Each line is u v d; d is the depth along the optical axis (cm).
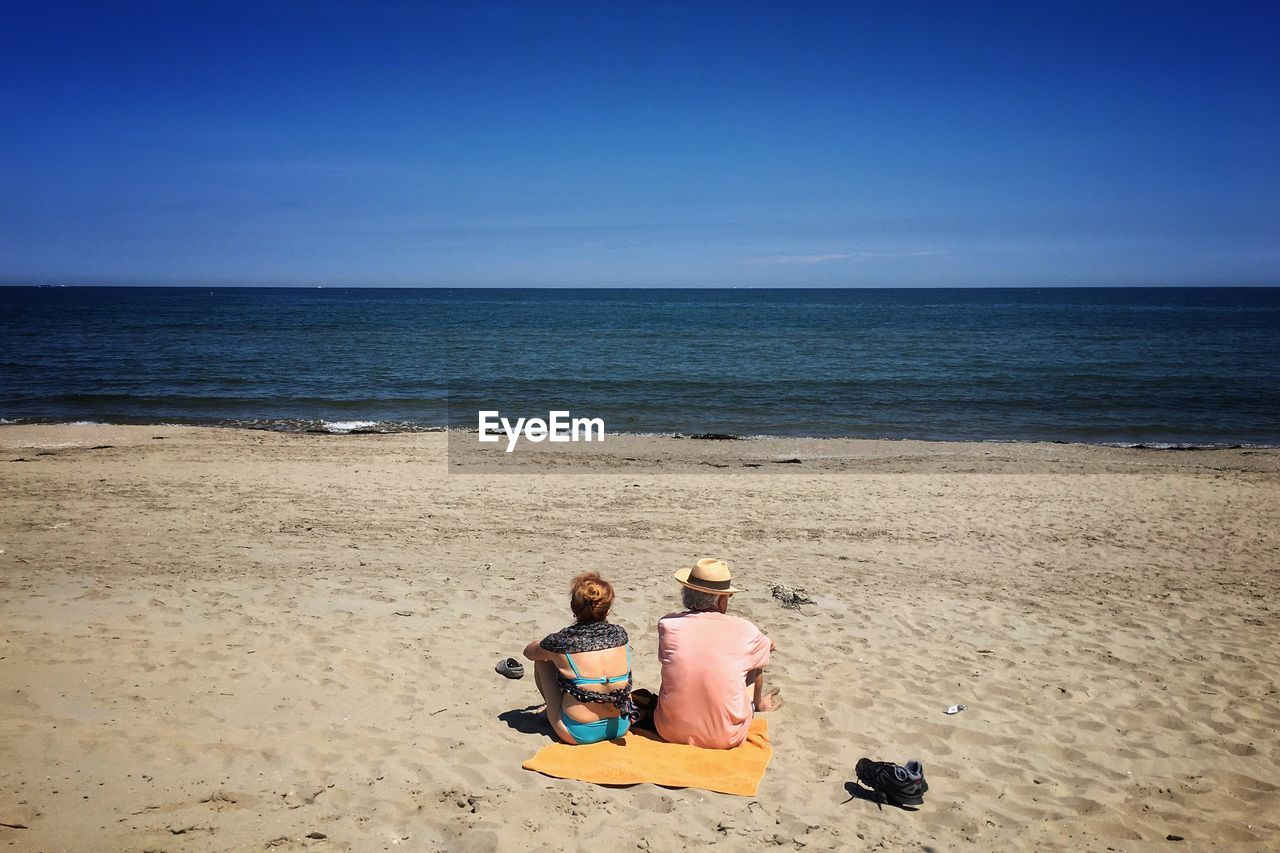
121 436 1762
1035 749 464
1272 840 376
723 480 1387
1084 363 3669
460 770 397
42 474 1296
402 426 2070
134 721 430
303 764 394
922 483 1388
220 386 2708
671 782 390
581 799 375
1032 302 16275
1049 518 1143
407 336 5216
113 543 877
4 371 2947
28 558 799
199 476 1305
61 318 7331
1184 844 371
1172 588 827
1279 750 471
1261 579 869
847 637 648
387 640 588
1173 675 585
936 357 3956
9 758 382
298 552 865
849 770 429
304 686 495
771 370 3369
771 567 870
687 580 455
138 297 18088
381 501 1149
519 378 3044
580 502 1180
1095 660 612
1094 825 384
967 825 378
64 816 336
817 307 12988
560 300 18412
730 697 429
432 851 329
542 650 434
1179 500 1276
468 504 1148
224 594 690
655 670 560
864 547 974
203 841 326
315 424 2073
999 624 695
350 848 328
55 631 569
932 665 591
